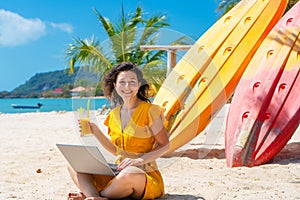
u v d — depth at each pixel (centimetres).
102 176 355
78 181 348
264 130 523
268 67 583
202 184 413
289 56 584
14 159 589
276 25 637
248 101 559
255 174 461
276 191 386
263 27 626
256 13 642
